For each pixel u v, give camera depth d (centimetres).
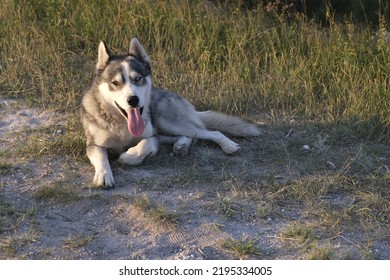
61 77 964
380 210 654
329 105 900
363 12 1205
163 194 688
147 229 624
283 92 920
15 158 769
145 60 768
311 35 1072
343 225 627
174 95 823
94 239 609
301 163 754
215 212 649
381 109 868
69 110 898
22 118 880
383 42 992
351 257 580
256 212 650
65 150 784
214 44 1050
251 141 825
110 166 755
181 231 620
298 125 864
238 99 920
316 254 576
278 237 609
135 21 1103
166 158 775
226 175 724
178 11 1130
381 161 761
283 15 1148
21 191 693
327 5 1197
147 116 773
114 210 655
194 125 813
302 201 671
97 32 1093
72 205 664
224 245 593
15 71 983
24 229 624
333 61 984
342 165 749
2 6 1148
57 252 589
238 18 1142
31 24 1108
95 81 764
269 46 1050
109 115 748
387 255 587
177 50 1057
